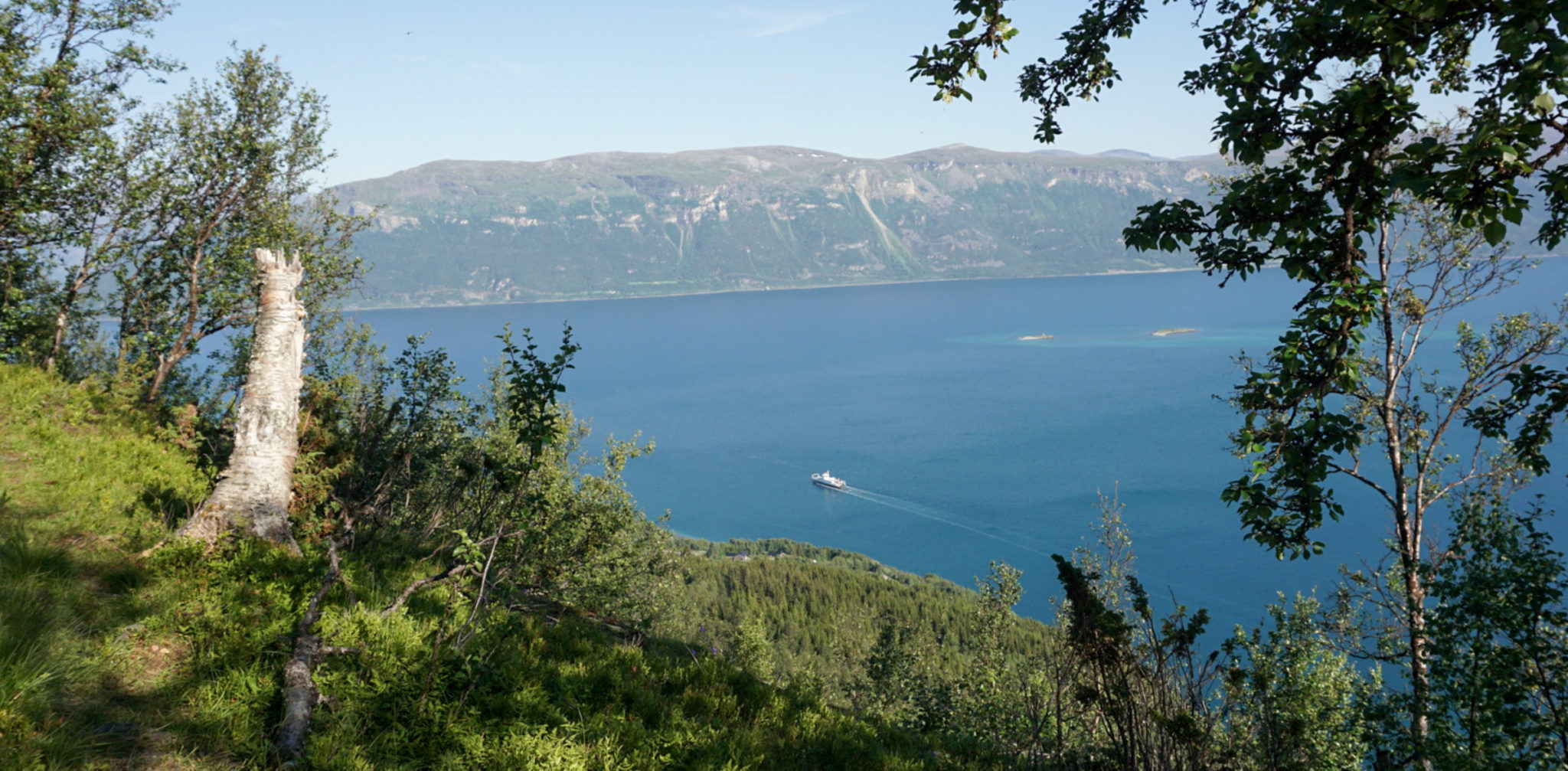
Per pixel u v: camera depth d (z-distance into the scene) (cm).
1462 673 914
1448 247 1623
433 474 1476
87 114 1738
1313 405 523
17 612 540
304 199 2205
